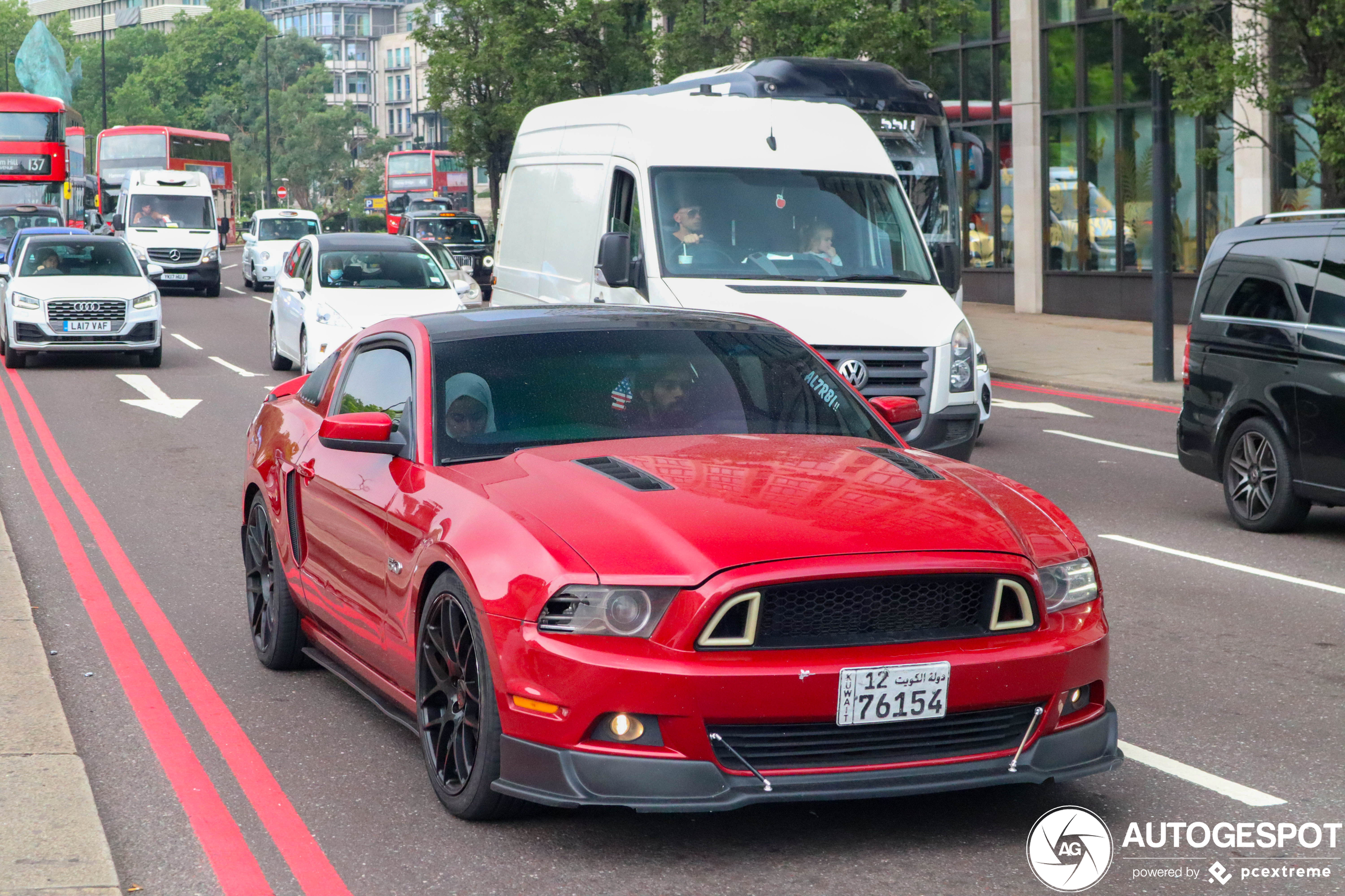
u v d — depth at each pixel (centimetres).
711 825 491
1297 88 1784
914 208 1769
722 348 611
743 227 1127
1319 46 1695
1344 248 989
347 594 589
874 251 1137
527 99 3866
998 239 3350
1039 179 3159
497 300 1562
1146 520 1094
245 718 618
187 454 1390
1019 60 3167
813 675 438
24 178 4303
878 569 448
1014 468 1330
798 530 461
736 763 445
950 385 1041
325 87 15325
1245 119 2547
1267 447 1031
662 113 1192
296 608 671
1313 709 626
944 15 2661
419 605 516
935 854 466
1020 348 2466
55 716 599
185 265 3956
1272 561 946
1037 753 465
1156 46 1880
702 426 567
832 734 448
